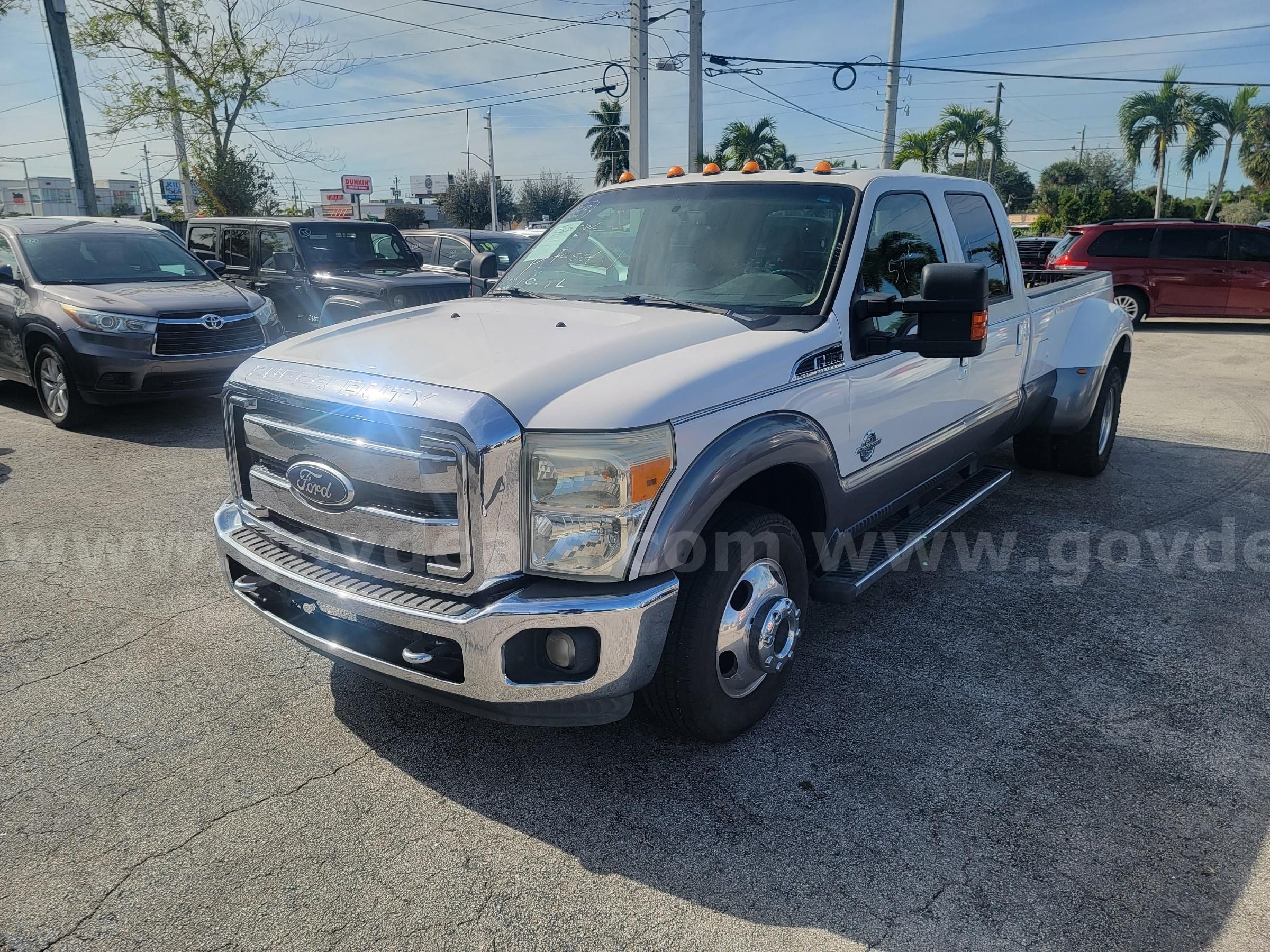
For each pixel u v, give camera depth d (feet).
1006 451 24.32
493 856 8.82
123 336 24.72
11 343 27.09
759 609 10.36
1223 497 20.13
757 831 9.15
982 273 9.94
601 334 10.27
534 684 8.68
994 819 9.30
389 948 7.68
